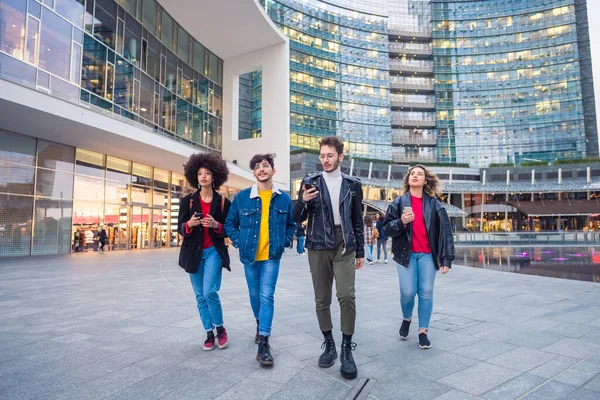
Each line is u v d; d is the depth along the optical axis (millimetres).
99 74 18375
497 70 74438
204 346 3482
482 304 5832
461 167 61906
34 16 14859
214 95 31516
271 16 61906
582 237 27547
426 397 2498
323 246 3104
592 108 69812
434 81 75000
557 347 3625
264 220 3455
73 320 4688
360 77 69562
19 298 6254
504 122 73188
